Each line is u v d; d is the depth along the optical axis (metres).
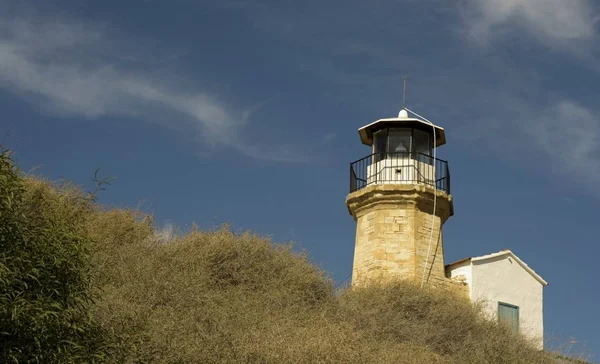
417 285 31.09
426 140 35.78
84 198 24.69
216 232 28.58
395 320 28.22
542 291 34.75
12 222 13.20
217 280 26.56
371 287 30.69
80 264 14.00
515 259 34.38
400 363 23.08
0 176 13.29
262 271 27.45
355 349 21.89
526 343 29.53
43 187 24.17
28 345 12.72
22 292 12.86
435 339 28.56
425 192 33.94
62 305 13.41
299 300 26.48
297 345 20.81
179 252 26.77
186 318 21.14
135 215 27.81
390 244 33.34
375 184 34.44
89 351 14.04
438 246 33.84
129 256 24.58
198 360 19.06
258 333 21.05
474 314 30.73
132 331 16.58
